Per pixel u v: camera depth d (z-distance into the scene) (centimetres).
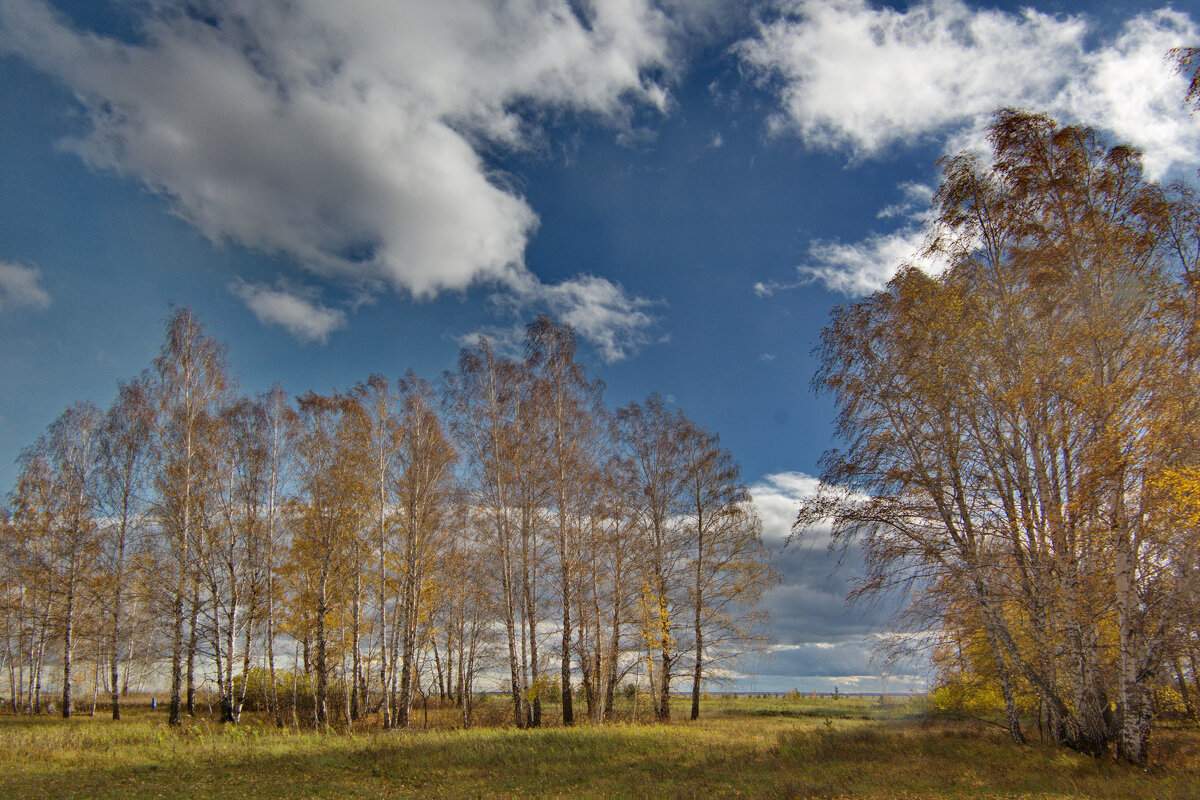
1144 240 1189
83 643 2430
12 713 2594
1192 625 1102
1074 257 1270
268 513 2244
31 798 1020
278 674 2455
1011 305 1310
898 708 2519
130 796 1034
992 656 1431
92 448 2434
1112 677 1202
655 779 1166
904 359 1371
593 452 2164
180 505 2088
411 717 2420
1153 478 1062
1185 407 1088
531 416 2128
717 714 2889
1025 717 1692
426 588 2253
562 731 1691
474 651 2423
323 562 2028
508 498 2034
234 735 1684
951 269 1368
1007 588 1275
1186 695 1254
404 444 2152
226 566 2141
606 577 2188
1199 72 1035
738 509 2302
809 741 1517
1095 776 1023
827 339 1485
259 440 2277
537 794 1055
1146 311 1166
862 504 1372
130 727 1850
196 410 2200
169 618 2091
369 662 2331
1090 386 1158
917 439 1369
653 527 2336
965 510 1326
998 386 1305
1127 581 1138
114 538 2173
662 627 2247
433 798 1040
